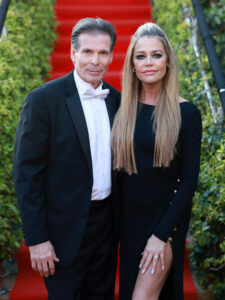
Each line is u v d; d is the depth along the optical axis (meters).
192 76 3.39
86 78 2.02
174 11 4.47
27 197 1.91
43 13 5.32
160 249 1.99
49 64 5.07
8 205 2.90
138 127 2.08
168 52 2.04
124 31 6.03
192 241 2.96
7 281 3.02
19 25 4.30
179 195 1.99
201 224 2.72
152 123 2.06
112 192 2.13
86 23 1.97
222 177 2.47
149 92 2.12
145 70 2.03
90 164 2.01
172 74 2.06
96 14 6.28
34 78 4.30
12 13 4.24
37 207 1.93
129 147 2.06
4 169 2.96
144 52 2.01
